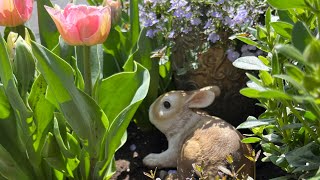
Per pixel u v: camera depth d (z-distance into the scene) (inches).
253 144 35.7
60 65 25.3
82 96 26.1
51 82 25.3
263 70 24.4
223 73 35.5
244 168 30.8
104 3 35.5
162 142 37.7
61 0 61.1
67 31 24.6
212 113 36.7
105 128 27.6
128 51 37.7
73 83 25.7
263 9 34.6
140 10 37.8
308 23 23.0
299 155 24.0
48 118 27.8
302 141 26.8
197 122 33.1
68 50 31.6
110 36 37.3
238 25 33.5
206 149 31.0
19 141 28.4
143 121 38.2
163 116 33.5
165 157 34.0
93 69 29.3
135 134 38.7
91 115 26.9
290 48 15.2
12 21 28.3
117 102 30.4
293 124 24.6
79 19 24.3
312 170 24.8
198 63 35.5
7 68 25.3
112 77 29.6
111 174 30.0
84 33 24.8
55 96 25.9
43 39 34.1
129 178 34.4
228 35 34.2
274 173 33.3
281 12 24.6
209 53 35.0
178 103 33.5
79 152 30.0
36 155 28.2
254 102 37.4
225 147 30.7
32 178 29.2
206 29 34.3
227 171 26.3
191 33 35.1
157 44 36.9
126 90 30.0
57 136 27.1
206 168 30.5
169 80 38.4
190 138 32.3
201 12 34.8
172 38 36.1
